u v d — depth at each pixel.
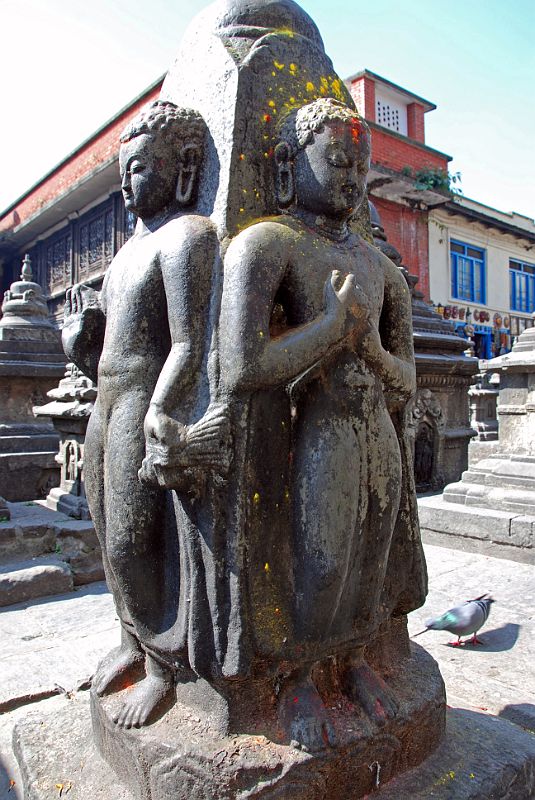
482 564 4.91
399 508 2.14
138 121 1.95
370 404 1.89
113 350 1.94
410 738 1.99
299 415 1.85
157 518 1.88
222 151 1.91
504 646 3.37
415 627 3.62
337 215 1.93
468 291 16.12
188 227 1.83
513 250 17.28
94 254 13.30
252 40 2.04
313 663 1.90
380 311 2.02
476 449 9.46
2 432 6.88
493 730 2.24
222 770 1.72
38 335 7.36
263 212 1.93
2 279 17.80
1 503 4.98
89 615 3.97
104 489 2.02
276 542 1.82
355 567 1.89
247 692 1.85
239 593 1.74
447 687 2.81
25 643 3.52
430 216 14.46
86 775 1.95
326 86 2.14
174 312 1.80
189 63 2.13
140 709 1.93
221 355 1.76
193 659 1.79
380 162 12.48
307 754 1.77
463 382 7.86
